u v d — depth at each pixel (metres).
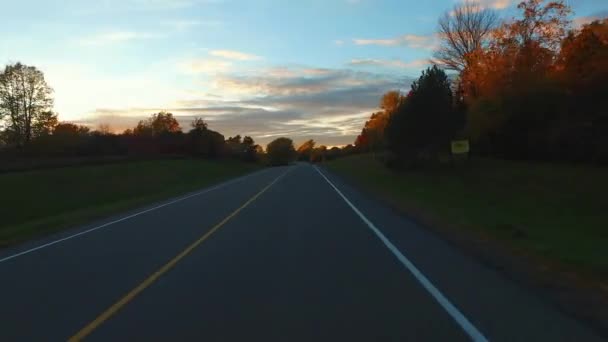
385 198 28.52
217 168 84.44
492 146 49.44
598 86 39.88
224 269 10.41
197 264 10.99
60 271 10.77
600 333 6.23
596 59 40.78
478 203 24.67
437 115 46.38
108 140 98.19
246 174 77.44
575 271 9.69
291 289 8.62
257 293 8.40
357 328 6.50
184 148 111.31
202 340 6.16
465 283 8.93
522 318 6.86
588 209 20.95
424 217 19.28
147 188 45.84
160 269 10.57
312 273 9.88
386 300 7.84
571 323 6.62
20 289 9.16
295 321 6.83
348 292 8.37
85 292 8.80
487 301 7.73
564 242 13.37
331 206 24.41
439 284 8.87
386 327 6.52
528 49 50.41
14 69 80.81
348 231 15.86
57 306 7.93
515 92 45.31
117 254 12.66
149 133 132.75
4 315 7.49
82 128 109.81
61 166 54.66
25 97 81.62
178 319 7.03
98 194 39.12
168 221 19.64
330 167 98.56
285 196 31.03
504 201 25.05
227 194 34.03
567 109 42.25
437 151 49.47
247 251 12.50
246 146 162.38
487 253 11.84
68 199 35.50
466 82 58.72
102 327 6.77
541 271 9.78
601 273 9.47
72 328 6.77
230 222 18.62
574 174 31.97
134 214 23.19
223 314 7.21
